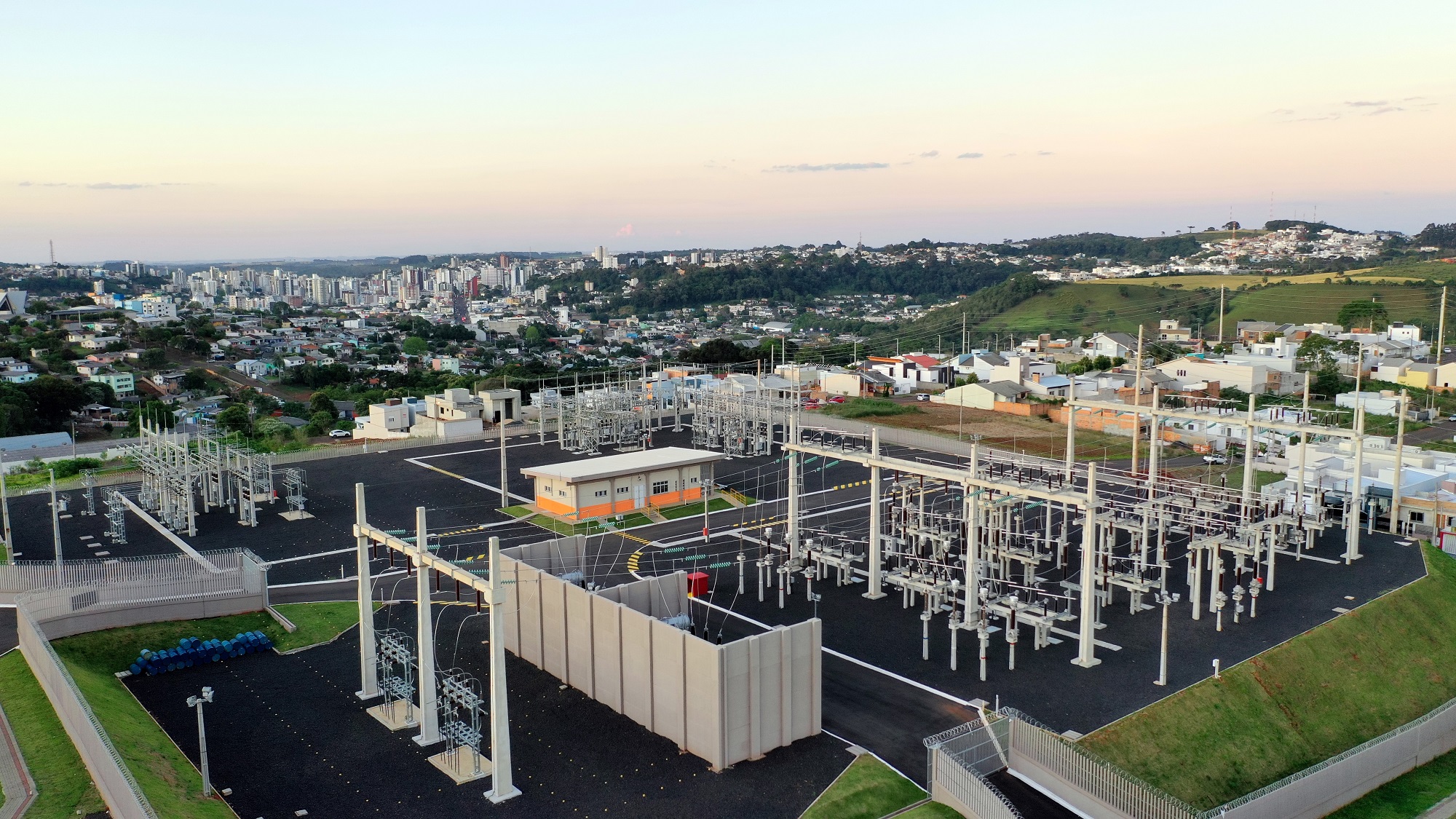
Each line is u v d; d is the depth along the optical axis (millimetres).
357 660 49656
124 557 66062
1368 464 81500
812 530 64875
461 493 85812
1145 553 57562
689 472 83688
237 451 81875
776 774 38406
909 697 44969
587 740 41125
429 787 37438
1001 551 57375
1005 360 159500
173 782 36656
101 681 45781
